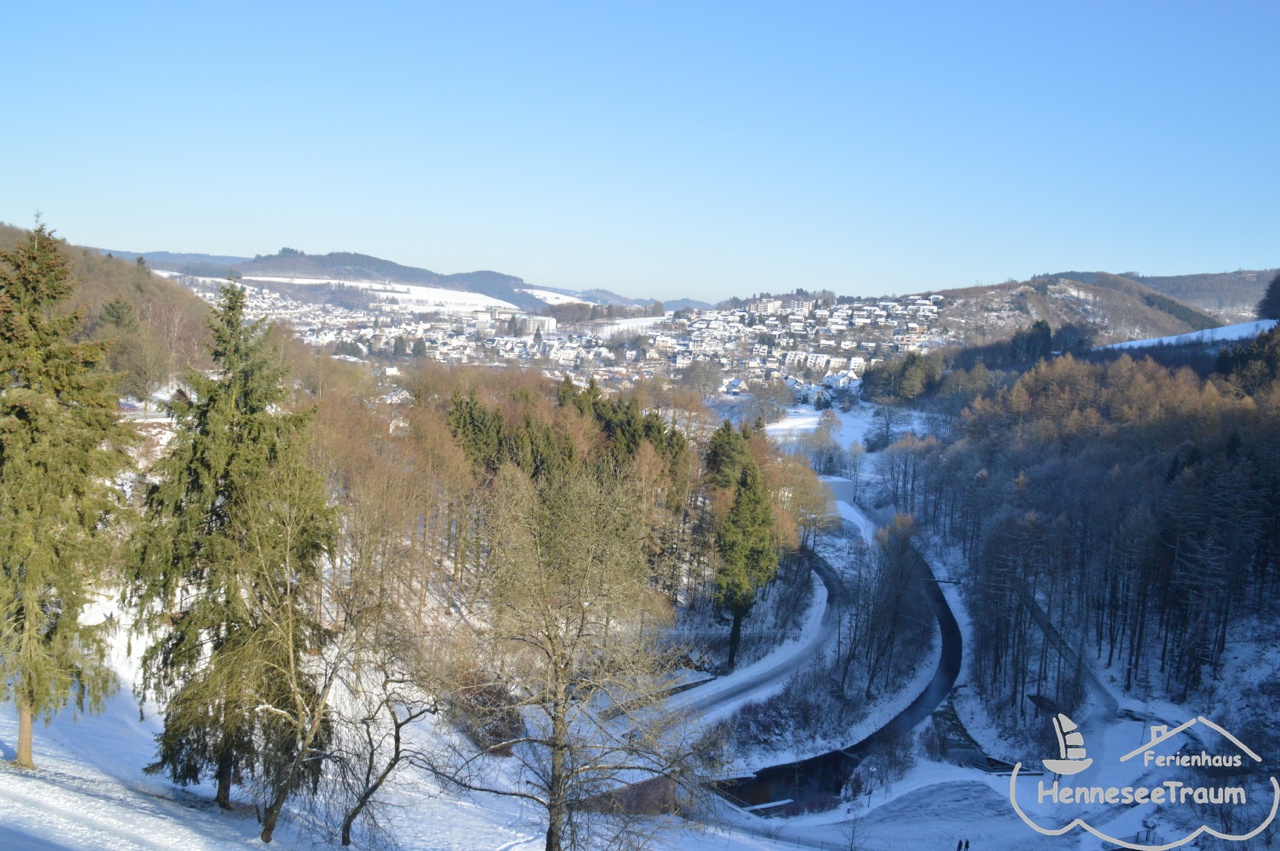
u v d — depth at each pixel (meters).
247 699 22.89
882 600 61.56
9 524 23.11
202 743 24.20
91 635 25.67
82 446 24.52
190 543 24.55
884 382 176.00
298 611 25.06
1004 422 111.12
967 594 78.88
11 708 32.31
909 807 44.12
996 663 61.09
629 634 28.52
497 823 30.75
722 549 58.44
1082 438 92.38
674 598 61.50
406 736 36.88
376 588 32.72
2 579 23.58
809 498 75.25
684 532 64.88
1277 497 61.31
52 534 24.05
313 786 25.22
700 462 75.88
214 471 24.48
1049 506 76.88
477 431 69.12
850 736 53.97
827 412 160.38
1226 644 58.56
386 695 26.03
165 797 26.08
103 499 25.20
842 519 98.00
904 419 153.75
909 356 172.75
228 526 24.78
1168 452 77.19
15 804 20.78
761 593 68.88
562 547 25.98
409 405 92.19
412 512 49.75
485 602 45.59
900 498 111.81
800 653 63.09
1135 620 60.97
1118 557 62.50
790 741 51.75
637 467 60.84
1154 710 55.66
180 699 23.73
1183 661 58.91
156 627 25.16
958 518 95.94
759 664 60.50
